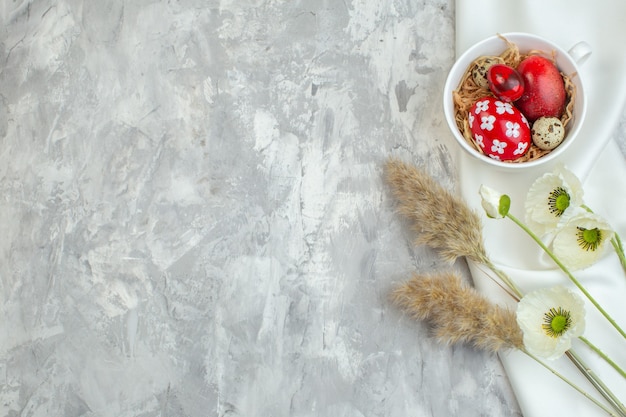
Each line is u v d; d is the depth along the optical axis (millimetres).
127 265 1008
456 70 907
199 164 1008
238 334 979
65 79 1050
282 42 1009
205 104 1016
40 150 1046
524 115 900
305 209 982
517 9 943
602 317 910
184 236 1001
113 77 1038
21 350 1021
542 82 875
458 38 952
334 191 980
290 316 972
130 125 1028
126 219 1015
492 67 871
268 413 966
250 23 1018
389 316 953
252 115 1005
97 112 1037
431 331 941
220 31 1022
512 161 891
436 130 968
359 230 970
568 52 891
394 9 992
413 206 915
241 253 988
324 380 959
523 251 926
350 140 983
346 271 967
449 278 885
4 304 1030
